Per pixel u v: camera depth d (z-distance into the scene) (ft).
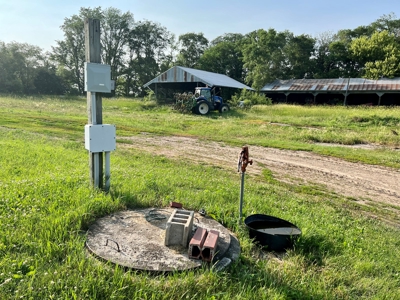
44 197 13.19
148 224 11.75
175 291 8.07
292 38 145.89
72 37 169.99
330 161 32.55
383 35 136.36
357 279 10.25
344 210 18.65
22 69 134.92
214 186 19.08
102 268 8.50
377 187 24.68
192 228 11.17
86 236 10.44
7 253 8.80
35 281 7.80
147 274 8.73
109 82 14.35
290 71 147.13
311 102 115.03
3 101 83.25
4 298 7.11
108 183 15.06
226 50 172.04
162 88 115.96
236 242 11.32
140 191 15.46
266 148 37.83
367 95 110.01
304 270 10.31
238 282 8.86
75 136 37.76
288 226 12.73
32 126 43.01
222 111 77.00
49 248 9.20
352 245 12.78
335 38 163.53
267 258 10.91
